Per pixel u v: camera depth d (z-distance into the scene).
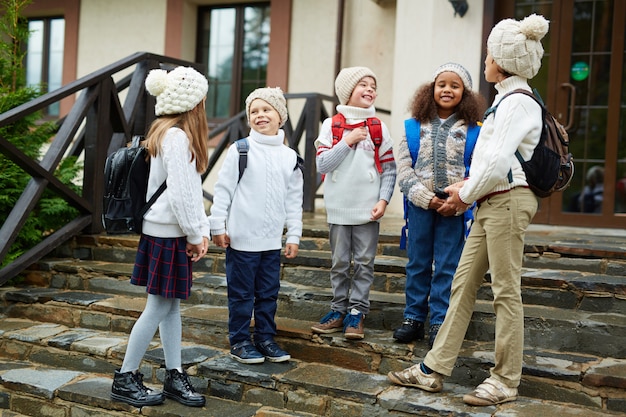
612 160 5.27
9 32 4.95
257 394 2.85
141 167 2.71
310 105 5.35
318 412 2.74
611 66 5.25
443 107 2.95
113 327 3.57
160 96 2.71
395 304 3.22
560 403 2.60
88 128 4.43
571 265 3.47
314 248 4.05
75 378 3.14
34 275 4.18
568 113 5.37
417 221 2.93
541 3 5.42
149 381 3.09
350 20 6.75
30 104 3.88
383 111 6.22
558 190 2.60
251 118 3.08
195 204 2.67
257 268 3.04
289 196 3.14
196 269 4.06
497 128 2.41
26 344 3.44
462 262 2.63
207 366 2.95
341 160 3.04
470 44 5.46
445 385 2.76
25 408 3.05
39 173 4.02
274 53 7.03
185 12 7.39
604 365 2.70
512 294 2.51
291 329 3.15
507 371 2.55
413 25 5.75
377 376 2.87
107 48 7.74
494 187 2.51
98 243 4.34
